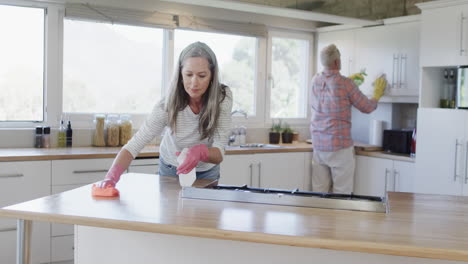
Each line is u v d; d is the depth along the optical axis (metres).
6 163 3.46
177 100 2.54
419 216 2.00
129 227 1.85
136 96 4.53
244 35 4.91
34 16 4.08
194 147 2.38
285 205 2.16
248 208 2.09
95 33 4.30
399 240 1.65
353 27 4.97
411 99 4.48
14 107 4.07
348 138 4.41
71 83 4.24
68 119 4.22
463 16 3.81
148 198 2.26
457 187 3.90
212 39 4.84
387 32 4.64
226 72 4.95
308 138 5.50
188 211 2.02
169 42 4.58
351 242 1.63
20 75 4.07
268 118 5.23
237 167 4.35
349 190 4.46
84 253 2.29
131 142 2.58
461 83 3.87
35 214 1.97
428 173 4.10
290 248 2.00
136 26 4.42
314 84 4.48
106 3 4.21
